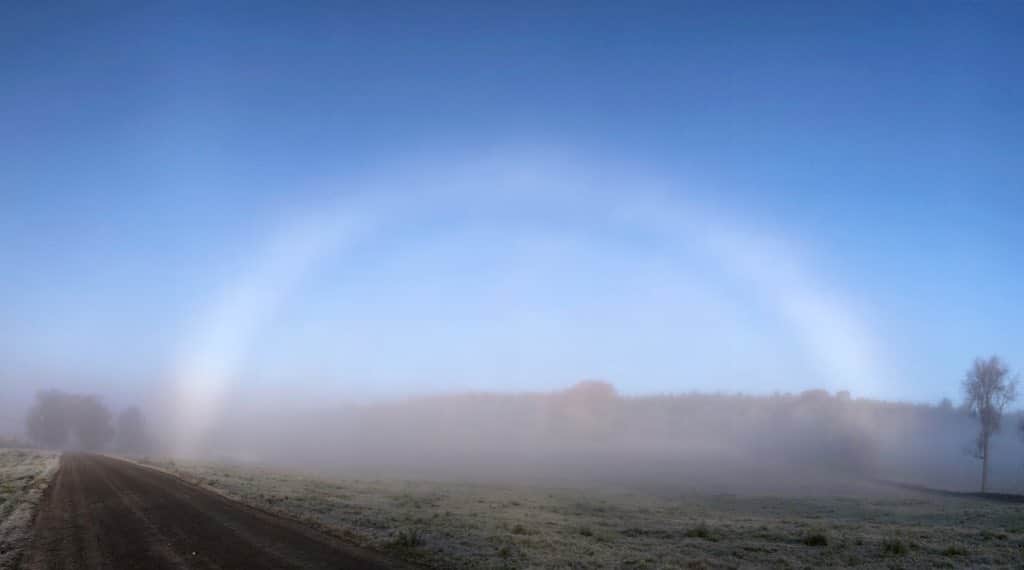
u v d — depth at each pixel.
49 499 26.00
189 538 16.75
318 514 22.25
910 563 16.80
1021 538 22.44
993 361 70.19
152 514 21.48
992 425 69.88
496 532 20.30
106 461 60.66
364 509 25.45
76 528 18.47
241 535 17.23
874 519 32.91
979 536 23.08
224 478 39.59
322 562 13.86
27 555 14.68
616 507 39.16
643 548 18.58
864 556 17.97
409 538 16.80
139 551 15.03
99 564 13.69
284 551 15.03
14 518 20.25
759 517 34.22
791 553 18.42
